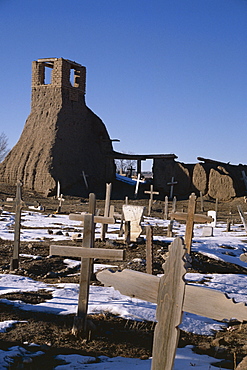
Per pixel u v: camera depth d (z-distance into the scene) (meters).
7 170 69.31
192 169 66.06
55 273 13.74
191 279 13.63
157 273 14.12
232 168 66.00
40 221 30.84
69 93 69.56
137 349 7.39
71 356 6.77
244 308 4.17
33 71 71.00
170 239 20.45
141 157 68.94
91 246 7.92
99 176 70.75
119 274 4.93
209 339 8.32
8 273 13.68
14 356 6.64
